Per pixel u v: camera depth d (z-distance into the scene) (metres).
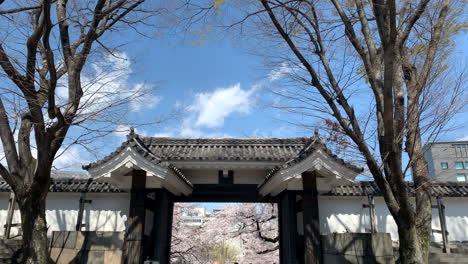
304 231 8.46
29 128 7.04
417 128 7.40
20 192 6.48
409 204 6.19
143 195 8.83
